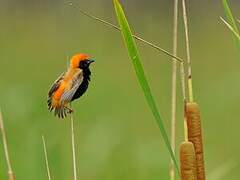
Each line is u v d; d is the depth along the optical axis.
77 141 9.70
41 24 19.66
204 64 18.36
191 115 3.86
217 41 21.09
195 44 21.33
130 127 10.88
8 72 14.14
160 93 14.43
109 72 14.41
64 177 8.31
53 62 15.12
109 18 20.00
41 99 9.53
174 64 5.20
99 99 11.49
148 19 21.47
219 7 24.61
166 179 9.12
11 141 8.49
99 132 9.88
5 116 8.98
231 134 11.64
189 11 24.11
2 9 20.05
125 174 9.23
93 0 19.95
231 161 9.69
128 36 4.09
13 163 8.05
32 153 8.23
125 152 9.63
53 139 8.46
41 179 8.06
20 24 19.14
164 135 4.14
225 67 17.81
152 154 9.52
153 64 17.83
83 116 10.61
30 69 14.25
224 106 12.59
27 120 8.98
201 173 3.84
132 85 13.09
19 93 9.41
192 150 3.78
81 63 4.16
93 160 9.48
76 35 18.72
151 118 11.54
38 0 20.48
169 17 23.50
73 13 19.84
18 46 17.08
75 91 4.12
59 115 4.15
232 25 4.43
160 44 20.25
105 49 17.12
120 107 11.60
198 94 14.32
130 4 23.97
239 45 4.41
